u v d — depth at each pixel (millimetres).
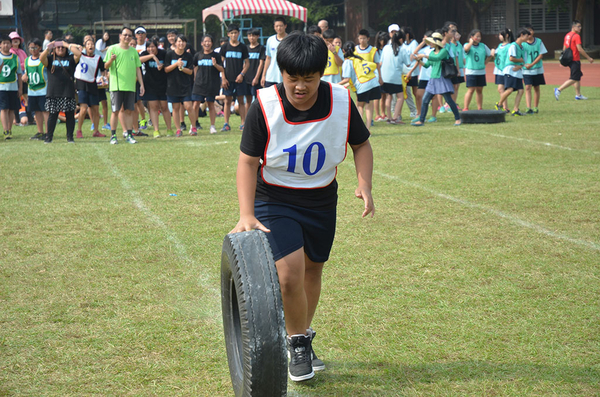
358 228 5684
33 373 3201
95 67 12102
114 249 5172
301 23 44406
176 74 12023
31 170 8594
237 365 2842
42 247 5234
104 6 47156
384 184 7457
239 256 2605
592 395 2939
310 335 3209
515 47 13703
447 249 5059
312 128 2814
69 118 11391
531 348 3404
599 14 43375
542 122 12727
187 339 3582
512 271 4547
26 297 4180
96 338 3590
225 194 7094
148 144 11156
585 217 5883
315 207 2979
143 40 14031
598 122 12438
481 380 3084
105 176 8164
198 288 4352
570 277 4410
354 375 3168
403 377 3133
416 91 14250
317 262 3115
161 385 3082
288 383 3111
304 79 2631
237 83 13062
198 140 11672
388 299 4090
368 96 12109
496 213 6078
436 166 8477
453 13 47406
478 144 10188
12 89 11977
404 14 48969
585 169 7992
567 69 31828
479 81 14258
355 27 49312
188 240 5406
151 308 4012
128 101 11125
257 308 2514
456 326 3689
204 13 20359
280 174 2922
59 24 48625
